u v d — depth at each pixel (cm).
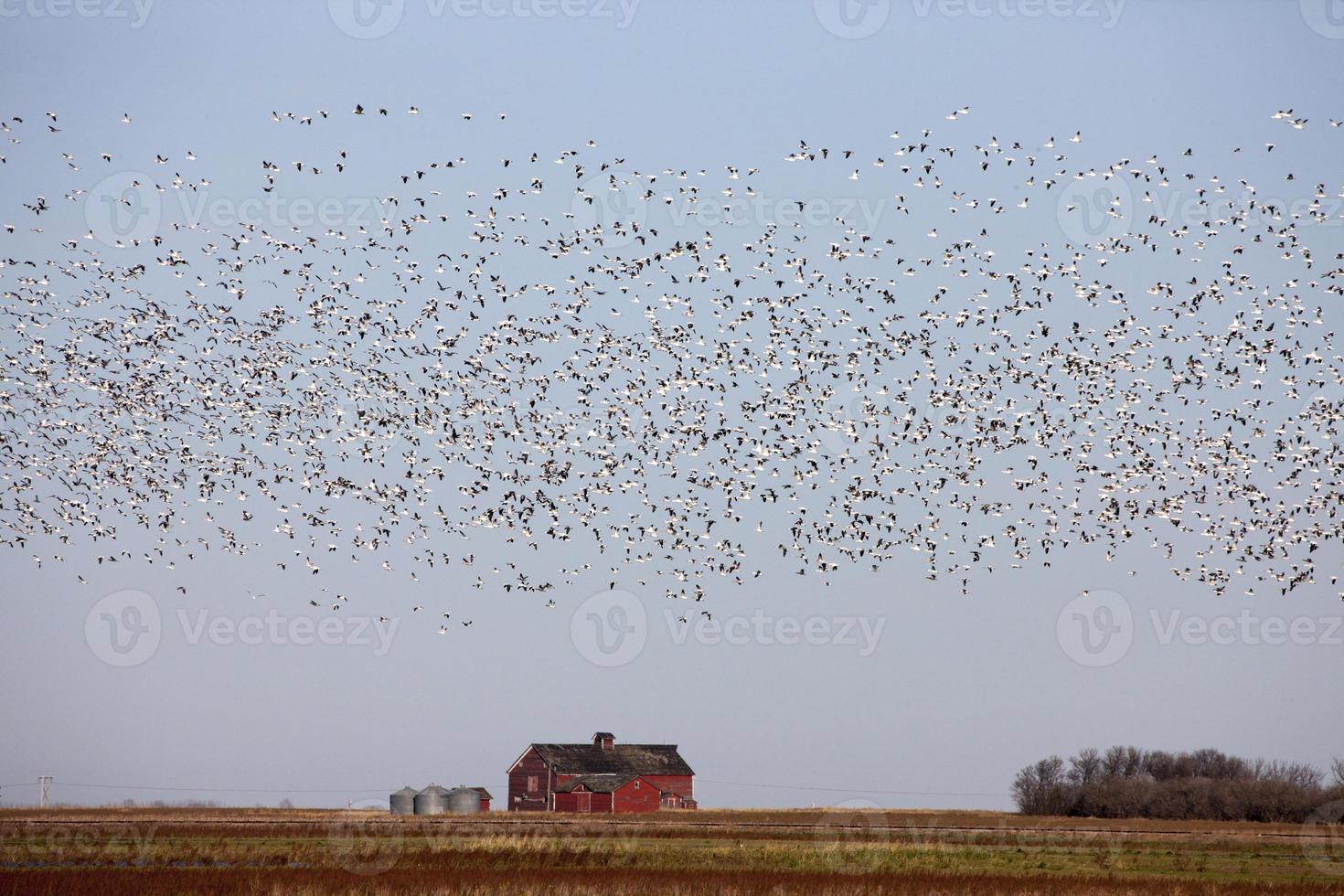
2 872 3953
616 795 10881
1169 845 6131
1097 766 10831
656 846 5566
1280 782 9556
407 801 10300
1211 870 4875
